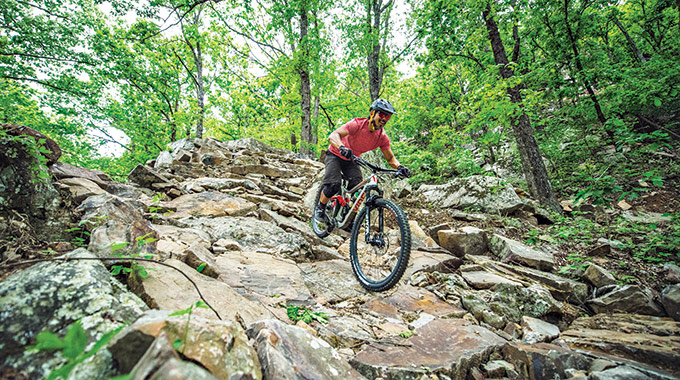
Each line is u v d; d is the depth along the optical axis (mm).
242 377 1125
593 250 4531
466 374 2014
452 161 9047
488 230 5410
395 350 2072
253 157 8273
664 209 6430
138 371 864
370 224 3221
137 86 14547
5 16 9836
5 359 1028
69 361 899
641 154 8414
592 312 3299
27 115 14500
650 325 2668
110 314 1326
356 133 3561
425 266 3746
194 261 2418
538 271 3902
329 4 13320
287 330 1633
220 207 4426
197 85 15938
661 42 9727
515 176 9680
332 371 1562
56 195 2451
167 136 16297
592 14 7855
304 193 6855
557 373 2023
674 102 8352
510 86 6250
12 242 1912
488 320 2770
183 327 1116
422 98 17031
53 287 1340
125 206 2445
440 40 8711
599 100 7938
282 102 14336
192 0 6930
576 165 9102
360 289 3127
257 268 2855
